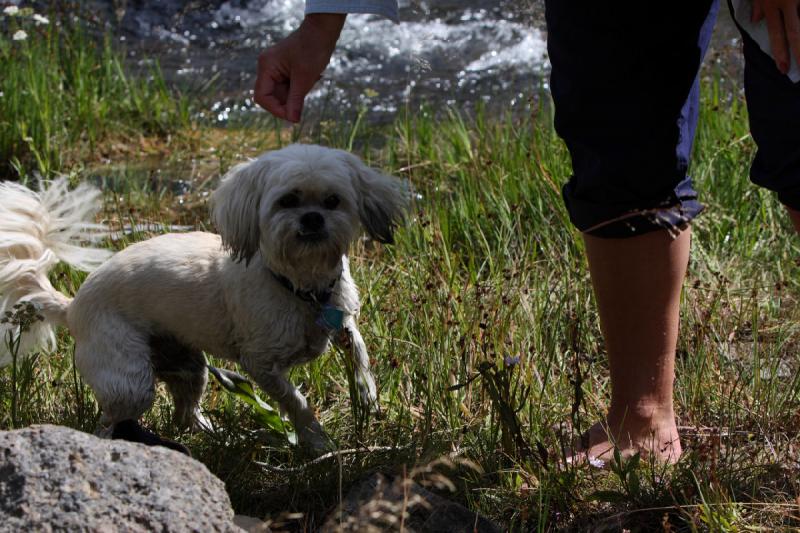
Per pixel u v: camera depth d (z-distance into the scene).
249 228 3.20
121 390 3.23
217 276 3.27
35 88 6.39
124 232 4.68
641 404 2.88
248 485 2.81
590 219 2.74
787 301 4.05
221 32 9.68
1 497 1.95
